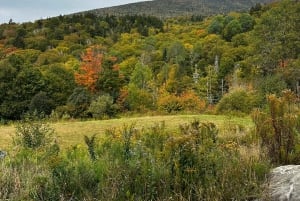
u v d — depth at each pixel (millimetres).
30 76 60875
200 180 5332
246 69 71375
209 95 64062
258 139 7102
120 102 52531
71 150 7086
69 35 129000
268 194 5145
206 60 92500
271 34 74125
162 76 75438
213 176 5391
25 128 12625
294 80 55188
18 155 6891
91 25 148375
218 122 23328
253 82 54000
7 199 5039
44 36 127000
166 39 122125
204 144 6176
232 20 111500
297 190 5102
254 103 35188
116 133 7926
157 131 7234
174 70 73688
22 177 5613
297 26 74000
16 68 61844
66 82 63531
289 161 6578
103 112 44594
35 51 102500
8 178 5480
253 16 122438
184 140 5699
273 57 69500
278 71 57594
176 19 179125
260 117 7262
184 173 5375
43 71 66062
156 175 5332
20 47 115312
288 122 6730
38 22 142875
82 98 47188
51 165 5457
